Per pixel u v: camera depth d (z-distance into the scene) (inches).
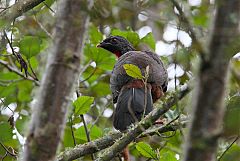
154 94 493.0
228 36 188.4
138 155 524.1
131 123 435.8
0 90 593.3
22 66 484.7
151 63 500.1
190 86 354.9
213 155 187.6
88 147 407.8
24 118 468.8
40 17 569.3
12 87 592.4
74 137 453.4
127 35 601.9
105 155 371.2
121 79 476.1
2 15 417.4
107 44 597.9
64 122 218.4
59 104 217.6
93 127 474.6
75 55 222.2
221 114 189.0
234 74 343.9
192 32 246.1
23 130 454.6
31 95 583.2
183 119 397.7
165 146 463.5
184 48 289.4
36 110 217.8
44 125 215.2
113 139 414.3
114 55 601.6
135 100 448.8
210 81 188.4
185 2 278.4
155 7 609.6
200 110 188.5
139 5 624.7
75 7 225.0
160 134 411.8
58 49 221.9
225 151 367.2
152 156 408.8
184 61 291.0
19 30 559.5
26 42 514.6
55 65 220.1
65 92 219.0
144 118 376.8
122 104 448.8
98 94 630.5
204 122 187.8
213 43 189.5
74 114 434.9
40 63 549.6
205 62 188.7
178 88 361.4
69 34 223.0
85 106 434.3
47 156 213.2
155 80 489.7
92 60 577.3
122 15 633.0
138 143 408.5
